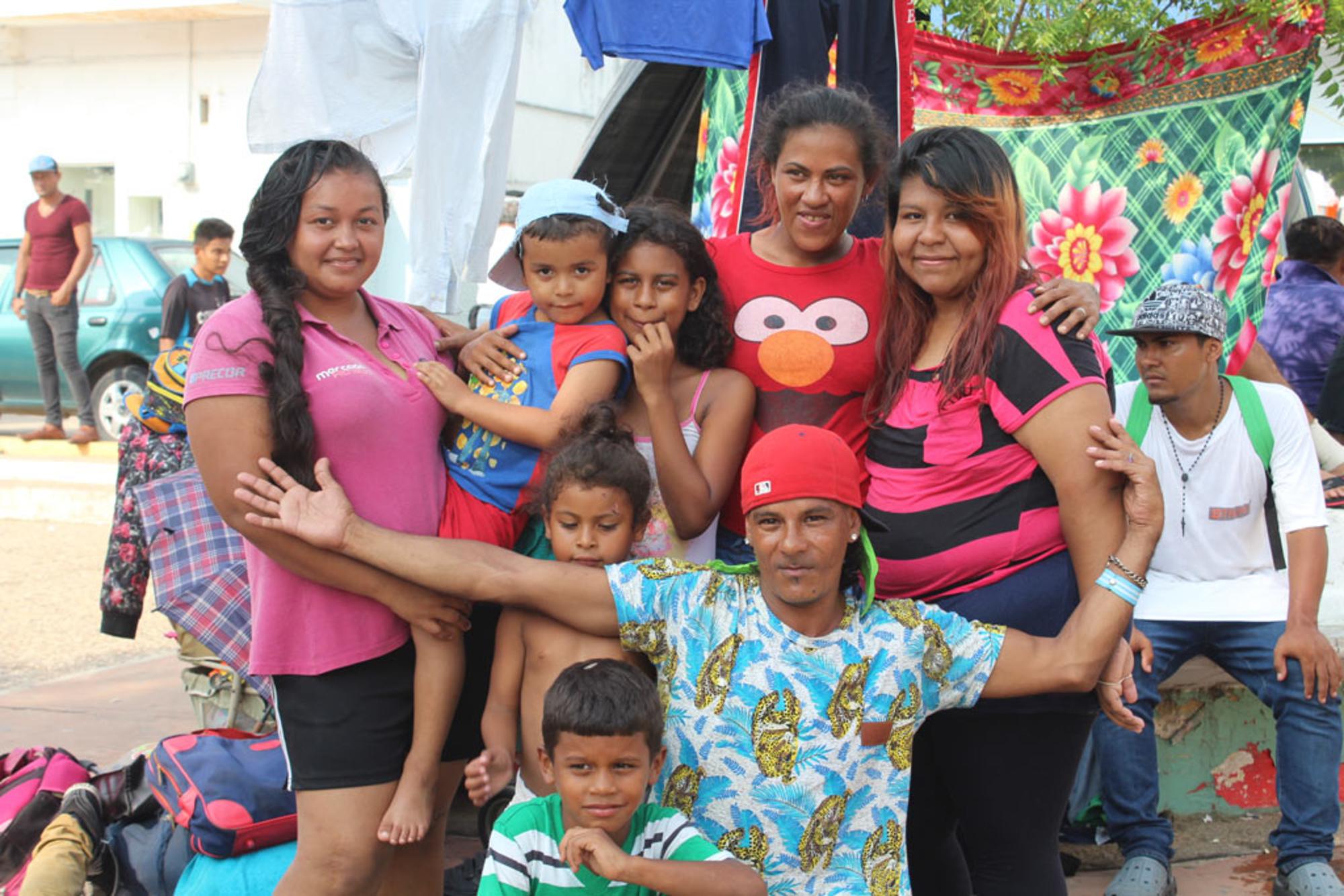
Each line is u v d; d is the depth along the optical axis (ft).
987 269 8.78
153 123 52.47
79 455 36.11
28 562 28.78
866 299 10.07
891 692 8.20
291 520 8.46
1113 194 16.03
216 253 33.53
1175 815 14.85
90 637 23.04
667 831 7.97
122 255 38.09
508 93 14.65
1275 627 12.85
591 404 9.22
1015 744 8.97
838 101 9.61
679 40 13.28
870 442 9.45
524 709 8.84
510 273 10.69
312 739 9.02
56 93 53.72
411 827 8.87
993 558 8.74
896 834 8.35
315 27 14.39
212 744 11.98
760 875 8.02
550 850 8.00
